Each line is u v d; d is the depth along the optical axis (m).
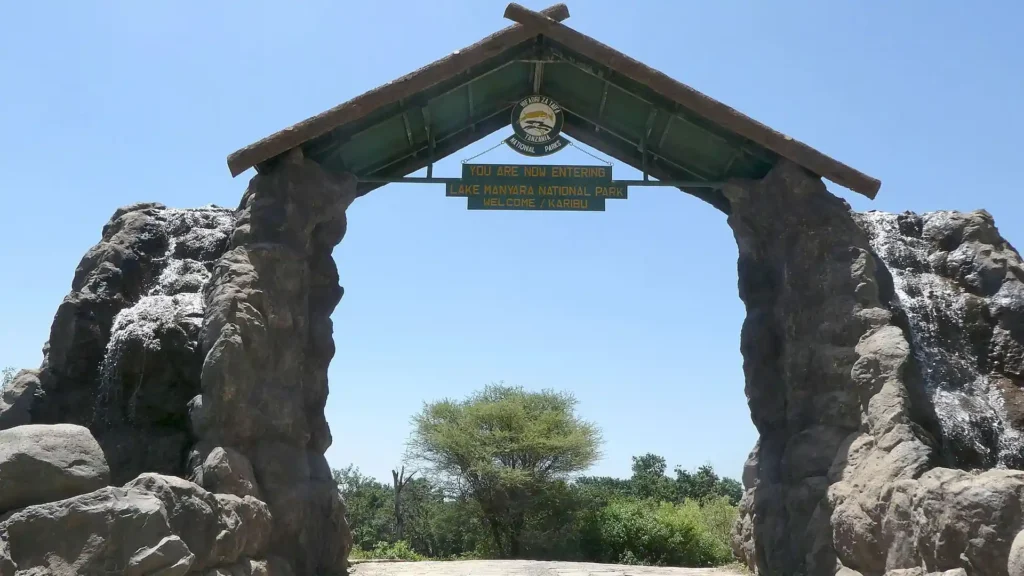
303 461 13.11
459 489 41.97
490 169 15.63
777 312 15.09
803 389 14.05
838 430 13.27
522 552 39.50
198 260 15.58
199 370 13.53
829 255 14.24
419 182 15.57
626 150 17.58
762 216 15.27
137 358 13.71
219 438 11.91
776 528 13.96
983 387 13.80
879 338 13.07
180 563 8.77
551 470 41.84
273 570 11.59
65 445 9.09
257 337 12.51
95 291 14.76
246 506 11.00
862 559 11.44
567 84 16.19
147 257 15.63
